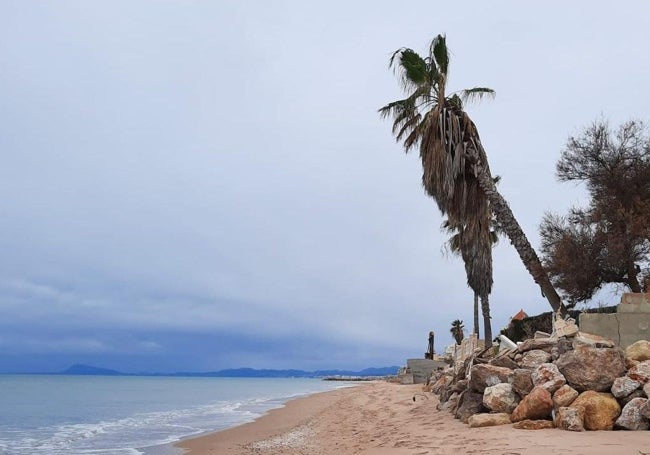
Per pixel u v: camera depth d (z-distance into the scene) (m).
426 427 14.15
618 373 11.48
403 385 48.16
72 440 21.50
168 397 62.12
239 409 39.28
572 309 28.38
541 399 11.50
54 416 34.78
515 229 20.48
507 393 12.76
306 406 37.09
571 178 29.53
